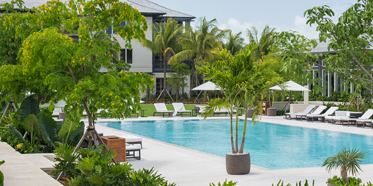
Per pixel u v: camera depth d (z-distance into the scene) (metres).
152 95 38.19
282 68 4.55
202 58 37.12
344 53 4.65
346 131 17.12
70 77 7.65
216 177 7.79
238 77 8.26
